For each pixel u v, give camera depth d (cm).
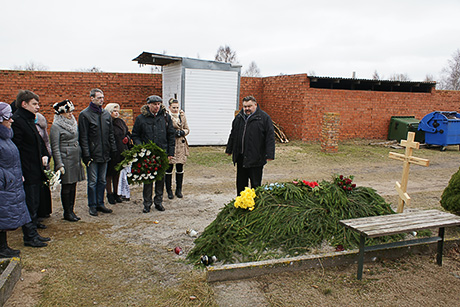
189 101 1317
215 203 654
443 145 1378
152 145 558
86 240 466
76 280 365
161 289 352
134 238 478
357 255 407
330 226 441
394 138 1549
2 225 375
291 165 1052
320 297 339
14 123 419
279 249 411
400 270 397
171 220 555
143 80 1500
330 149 1252
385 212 483
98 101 543
